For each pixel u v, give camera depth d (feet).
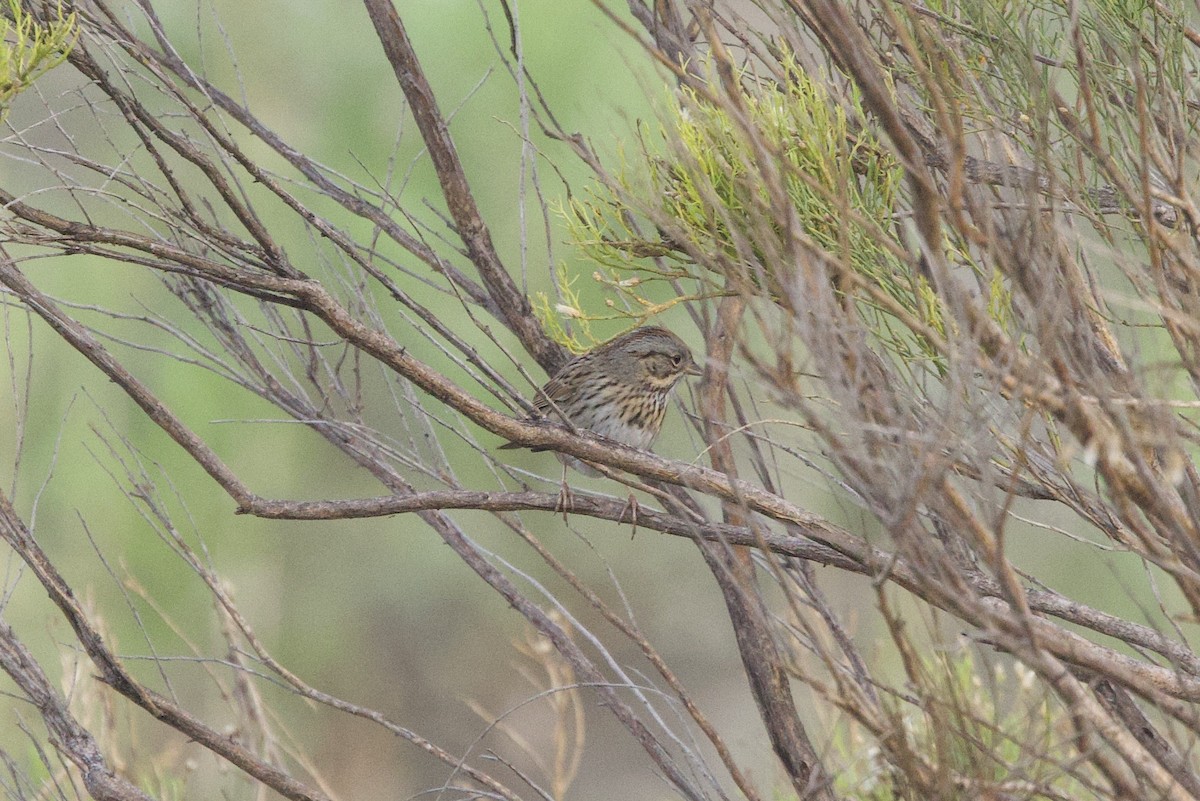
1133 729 25.88
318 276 56.65
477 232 35.50
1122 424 19.49
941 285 20.20
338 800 34.22
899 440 19.95
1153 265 21.62
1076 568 57.06
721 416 33.53
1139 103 21.31
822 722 30.91
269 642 71.77
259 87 61.87
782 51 26.55
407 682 78.48
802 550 27.35
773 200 20.98
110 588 59.57
